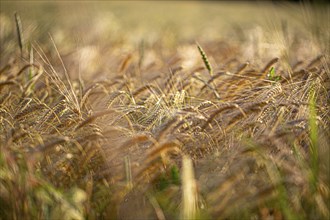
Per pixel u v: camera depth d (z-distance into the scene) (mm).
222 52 6613
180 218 2637
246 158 2920
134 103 3637
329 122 3348
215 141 3248
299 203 2699
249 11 15625
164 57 6566
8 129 3285
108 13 10602
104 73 5188
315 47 4805
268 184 2811
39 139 2984
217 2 19969
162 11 15562
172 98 3869
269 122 3277
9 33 5785
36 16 7645
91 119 3072
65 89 3643
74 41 6965
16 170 2725
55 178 2896
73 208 2650
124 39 7945
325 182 2807
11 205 2736
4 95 3826
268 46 5520
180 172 3000
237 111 3336
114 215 2734
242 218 2732
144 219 2777
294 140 3016
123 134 3256
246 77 3982
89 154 2910
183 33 10273
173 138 3049
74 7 10312
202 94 4066
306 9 4812
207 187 2830
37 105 3398
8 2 7570
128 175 2768
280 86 3588
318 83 3613
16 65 4832
